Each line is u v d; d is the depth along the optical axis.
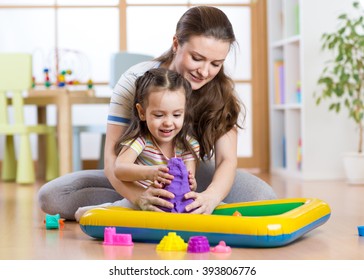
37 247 2.37
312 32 5.13
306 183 4.93
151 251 2.21
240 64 6.43
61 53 6.44
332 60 5.00
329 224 2.82
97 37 6.49
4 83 5.37
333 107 4.93
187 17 2.57
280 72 5.92
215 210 2.65
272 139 6.10
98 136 6.51
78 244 2.40
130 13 6.50
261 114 6.39
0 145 6.51
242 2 6.44
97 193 3.02
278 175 5.80
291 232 2.23
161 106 2.50
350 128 5.21
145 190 2.58
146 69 2.83
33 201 4.00
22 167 5.40
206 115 2.76
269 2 6.05
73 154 5.62
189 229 2.28
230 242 2.24
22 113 5.41
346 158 4.82
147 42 6.51
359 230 2.54
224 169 2.70
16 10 6.46
